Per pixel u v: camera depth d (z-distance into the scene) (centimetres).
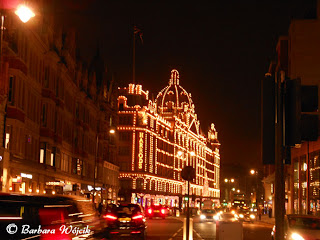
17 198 1033
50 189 4631
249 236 3216
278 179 696
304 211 5462
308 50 5831
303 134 682
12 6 3200
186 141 13762
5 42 3253
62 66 4888
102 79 7944
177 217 7419
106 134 7856
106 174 7931
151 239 2725
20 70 3606
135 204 2520
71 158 5700
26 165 3888
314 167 4994
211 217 5284
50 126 4581
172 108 12769
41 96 4441
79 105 6109
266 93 730
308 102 692
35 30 4109
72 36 5809
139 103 10406
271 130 722
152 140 10738
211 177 17500
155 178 10875
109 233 2408
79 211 1406
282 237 686
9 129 3544
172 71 14800
